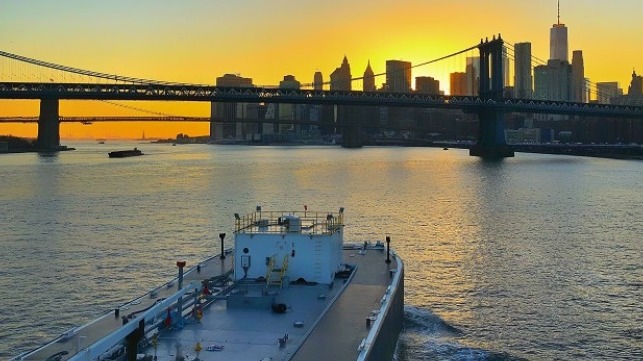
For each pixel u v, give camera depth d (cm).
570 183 14862
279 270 3152
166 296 2912
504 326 3975
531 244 6731
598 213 9331
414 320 3994
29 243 6656
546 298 4594
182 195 11581
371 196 11500
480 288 4853
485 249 6431
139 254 6069
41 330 3856
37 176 16688
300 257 3228
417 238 7075
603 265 5700
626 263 5791
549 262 5809
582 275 5300
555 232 7556
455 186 13825
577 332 3884
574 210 9675
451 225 8075
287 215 3484
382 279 3391
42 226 7862
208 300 2898
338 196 11431
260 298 2828
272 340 2448
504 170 19925
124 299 4494
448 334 3809
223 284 3184
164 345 2381
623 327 3981
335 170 19462
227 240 6831
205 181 14925
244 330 2555
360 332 2548
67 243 6656
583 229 7800
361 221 8362
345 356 2303
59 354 2150
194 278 3275
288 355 2294
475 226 8000
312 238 3219
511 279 5147
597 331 3906
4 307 4288
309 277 3228
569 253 6244
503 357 3478
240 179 15525
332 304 2905
